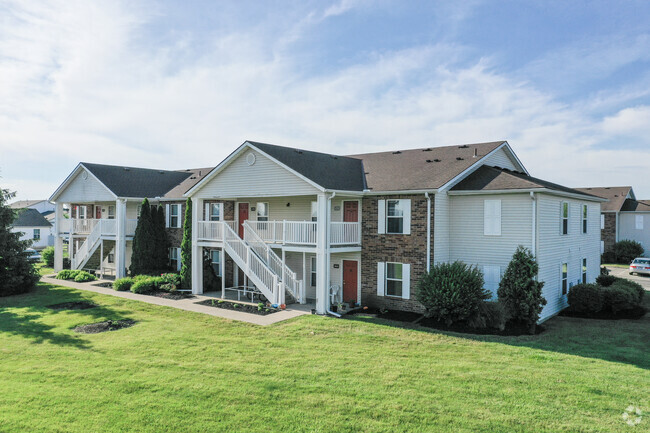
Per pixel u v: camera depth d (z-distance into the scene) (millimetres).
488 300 17703
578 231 21250
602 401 9383
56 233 32719
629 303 18484
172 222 28875
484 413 8828
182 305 19734
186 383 10258
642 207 40469
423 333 15039
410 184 18922
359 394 9680
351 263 20469
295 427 8266
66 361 11859
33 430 8055
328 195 18453
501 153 22594
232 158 21188
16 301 20844
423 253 18281
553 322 17188
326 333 14961
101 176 29016
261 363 11734
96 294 22578
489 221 17844
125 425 8281
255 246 21297
